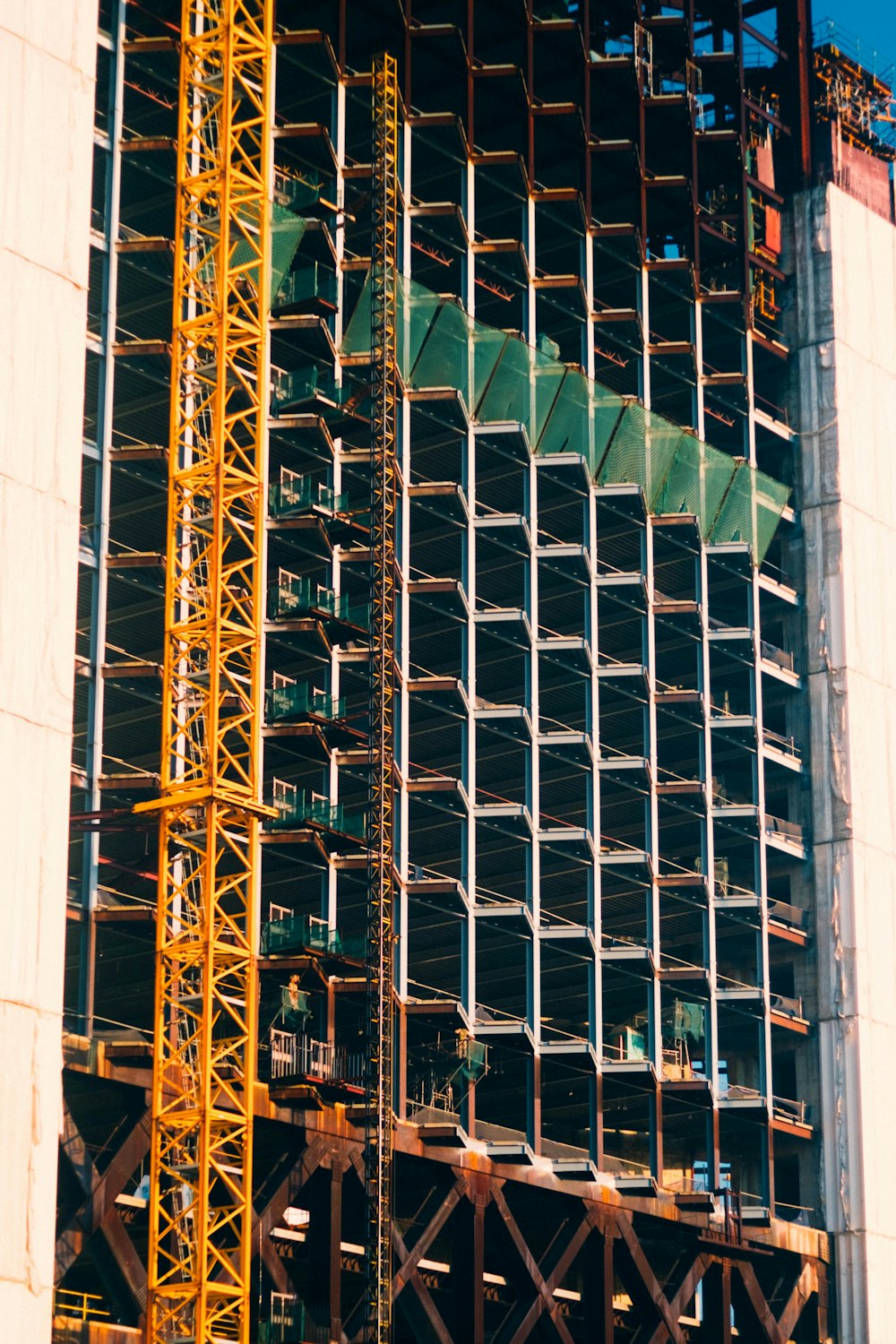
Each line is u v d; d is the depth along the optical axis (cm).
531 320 12912
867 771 13825
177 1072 9744
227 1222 9812
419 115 12694
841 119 15350
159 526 11012
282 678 11450
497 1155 11138
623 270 13788
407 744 11519
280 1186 10056
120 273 11000
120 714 10781
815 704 13912
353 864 10906
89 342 10650
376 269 11794
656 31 14238
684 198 13962
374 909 10556
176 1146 9081
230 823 9594
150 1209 9069
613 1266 11719
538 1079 11556
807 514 14275
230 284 10225
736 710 13912
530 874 11894
